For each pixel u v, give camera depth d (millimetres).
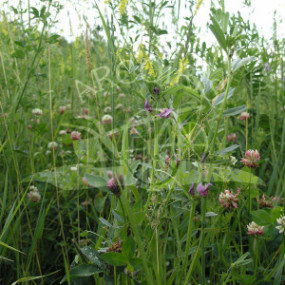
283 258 357
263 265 408
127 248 280
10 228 441
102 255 274
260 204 435
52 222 518
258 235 376
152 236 320
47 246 488
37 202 483
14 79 660
